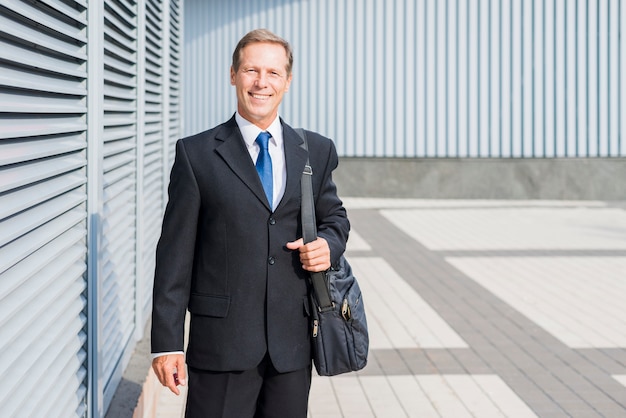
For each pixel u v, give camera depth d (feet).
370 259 33.55
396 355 19.70
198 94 59.93
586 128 53.98
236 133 8.60
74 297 9.46
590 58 53.67
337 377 17.95
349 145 56.34
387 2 55.62
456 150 55.42
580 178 54.08
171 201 8.54
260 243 8.48
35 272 7.73
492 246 36.65
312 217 8.61
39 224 7.85
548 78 54.08
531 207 50.85
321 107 56.59
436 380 17.74
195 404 8.67
